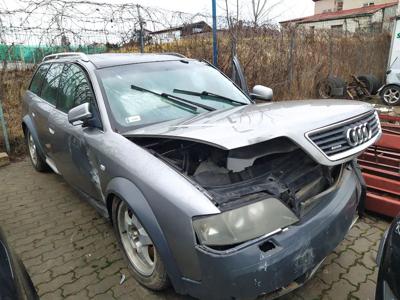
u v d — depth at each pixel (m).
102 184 2.64
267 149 2.10
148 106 2.83
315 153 1.95
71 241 3.15
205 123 2.26
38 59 5.90
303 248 1.86
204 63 3.79
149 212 2.01
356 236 3.01
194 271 1.84
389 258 1.71
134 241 2.48
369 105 2.55
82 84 3.12
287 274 1.81
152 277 2.28
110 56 3.45
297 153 2.42
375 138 2.35
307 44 9.96
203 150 2.30
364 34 12.89
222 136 1.91
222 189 1.96
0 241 1.71
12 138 6.00
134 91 2.94
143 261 2.44
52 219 3.58
